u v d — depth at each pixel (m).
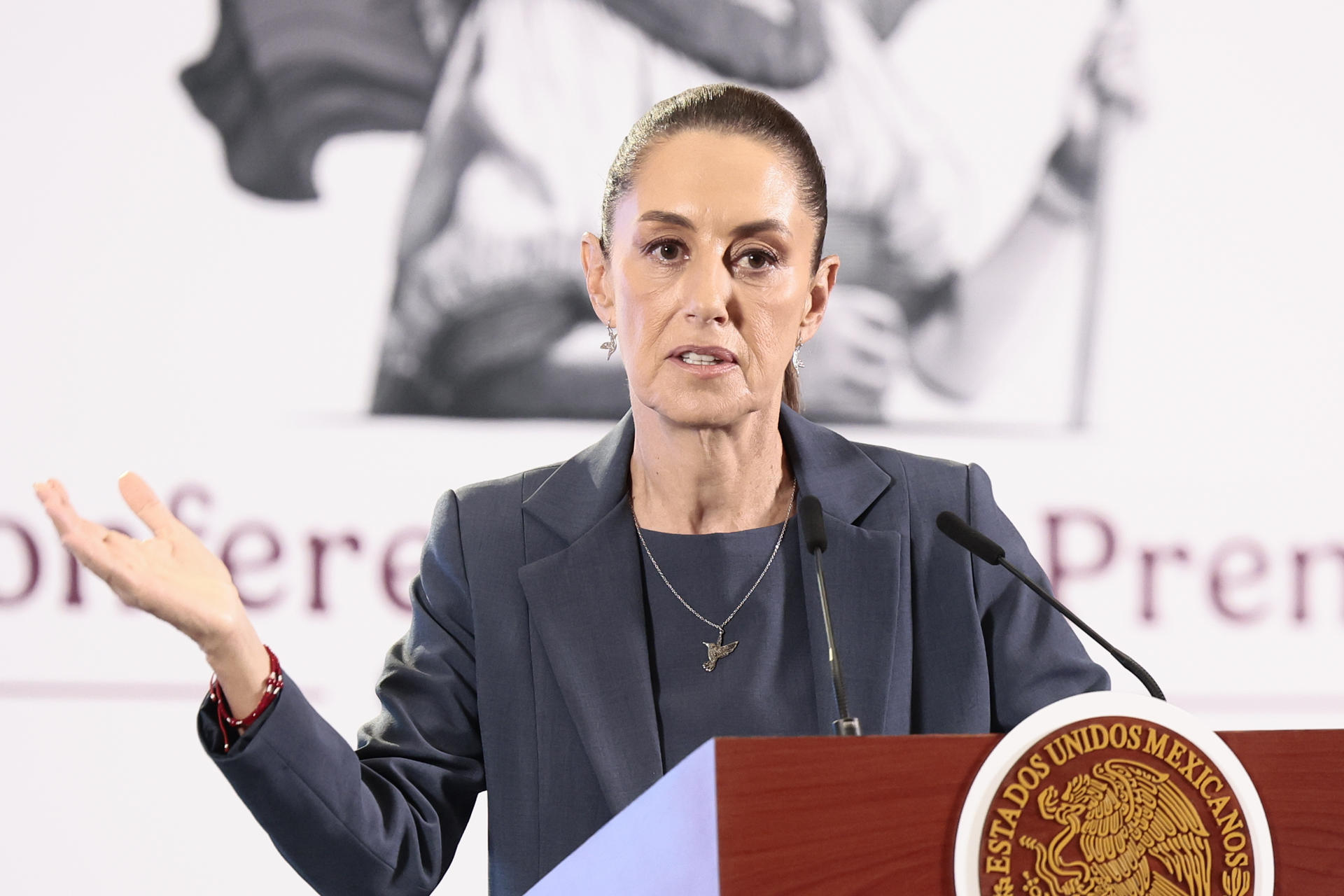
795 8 12.97
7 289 12.09
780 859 4.08
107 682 11.82
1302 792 4.58
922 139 12.98
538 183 12.69
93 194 12.30
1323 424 13.04
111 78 12.43
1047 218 13.02
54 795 11.68
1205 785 4.46
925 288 12.85
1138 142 13.18
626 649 6.55
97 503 11.98
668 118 6.62
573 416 12.54
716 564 6.77
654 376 6.45
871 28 13.04
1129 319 13.00
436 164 12.65
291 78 12.60
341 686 12.04
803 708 6.52
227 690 5.33
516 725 6.57
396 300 12.49
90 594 11.88
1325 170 13.28
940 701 6.58
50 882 11.61
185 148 12.45
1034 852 4.30
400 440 12.36
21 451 11.95
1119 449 12.86
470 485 7.22
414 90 12.70
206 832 11.81
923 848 4.25
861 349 12.72
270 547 12.12
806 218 6.61
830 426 12.62
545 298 12.60
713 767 4.08
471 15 12.77
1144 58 13.26
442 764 6.57
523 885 6.36
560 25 12.81
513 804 6.48
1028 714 6.58
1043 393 12.86
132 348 12.19
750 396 6.43
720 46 12.88
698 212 6.37
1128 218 13.09
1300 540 12.89
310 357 12.37
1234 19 13.35
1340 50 13.34
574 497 6.98
